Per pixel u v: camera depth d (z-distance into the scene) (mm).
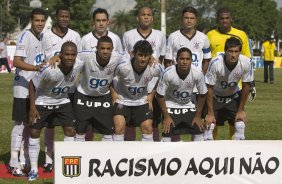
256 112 31219
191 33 18422
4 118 28203
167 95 16859
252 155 14234
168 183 14141
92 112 16641
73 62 15531
